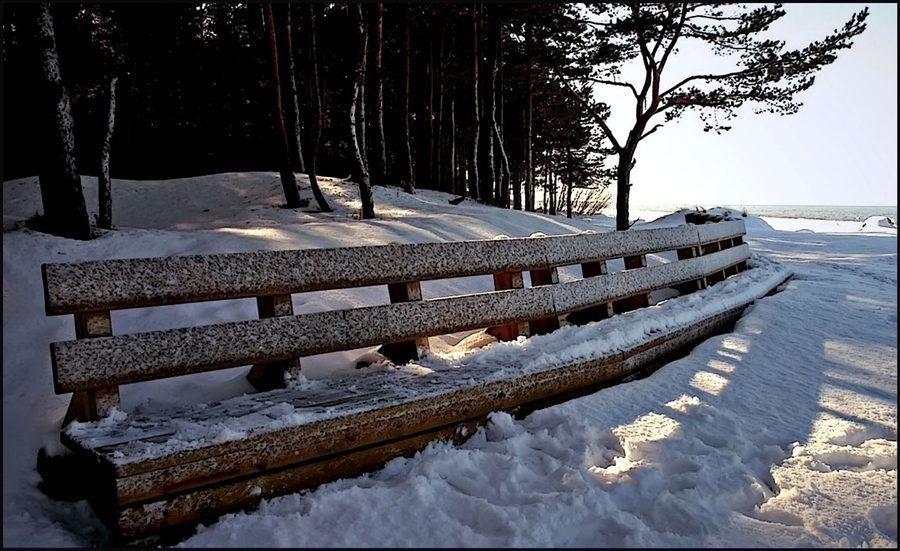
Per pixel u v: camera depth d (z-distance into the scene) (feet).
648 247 18.17
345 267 10.73
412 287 11.80
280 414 7.99
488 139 68.49
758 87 57.06
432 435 9.20
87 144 91.25
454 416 9.45
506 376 10.30
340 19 85.66
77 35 71.67
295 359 9.98
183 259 9.00
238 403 8.84
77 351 7.94
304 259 10.25
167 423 7.93
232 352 9.20
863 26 53.16
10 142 58.23
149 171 91.61
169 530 6.85
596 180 155.12
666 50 57.67
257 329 9.48
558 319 14.05
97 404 8.19
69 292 8.02
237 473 7.33
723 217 31.04
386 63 96.32
